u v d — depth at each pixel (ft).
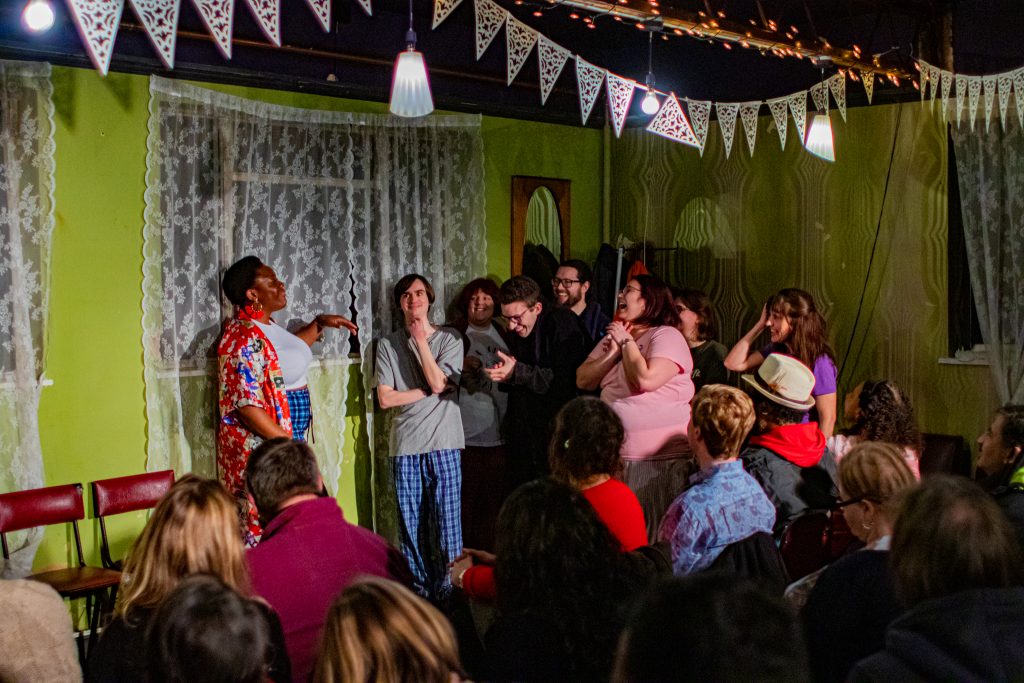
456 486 16.69
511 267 20.15
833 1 19.01
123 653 7.11
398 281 17.79
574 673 6.63
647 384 14.05
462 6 19.93
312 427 16.74
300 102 16.79
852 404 12.59
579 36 22.31
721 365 17.35
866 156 18.76
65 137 14.30
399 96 10.82
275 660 7.47
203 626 4.92
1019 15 17.65
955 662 5.53
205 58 17.11
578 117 21.18
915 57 18.26
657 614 3.81
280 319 16.48
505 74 21.58
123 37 15.71
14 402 13.64
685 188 21.16
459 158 18.74
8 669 7.33
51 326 14.24
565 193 21.21
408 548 16.53
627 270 21.07
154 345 15.15
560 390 16.52
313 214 16.93
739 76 21.74
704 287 21.04
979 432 17.72
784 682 3.61
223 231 15.80
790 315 14.25
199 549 7.34
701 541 9.15
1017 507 9.42
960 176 17.54
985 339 17.42
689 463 14.47
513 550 6.98
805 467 12.25
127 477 14.47
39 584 7.82
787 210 19.81
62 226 14.32
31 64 13.60
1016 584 5.87
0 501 13.20
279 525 8.91
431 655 5.28
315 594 8.52
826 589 7.29
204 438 15.64
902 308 18.53
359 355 17.58
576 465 9.49
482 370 17.06
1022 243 17.16
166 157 15.15
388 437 17.69
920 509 6.06
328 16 9.57
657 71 23.31
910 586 6.02
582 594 6.79
